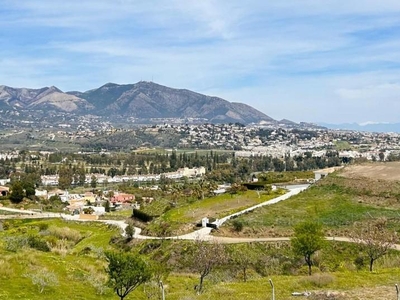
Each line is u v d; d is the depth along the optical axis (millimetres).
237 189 102000
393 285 31984
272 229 66250
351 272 38594
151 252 65250
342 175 91062
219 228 69500
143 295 33250
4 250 41750
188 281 40594
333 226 65062
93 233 94188
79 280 34781
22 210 134750
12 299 27750
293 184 110312
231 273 49688
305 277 35062
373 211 69188
